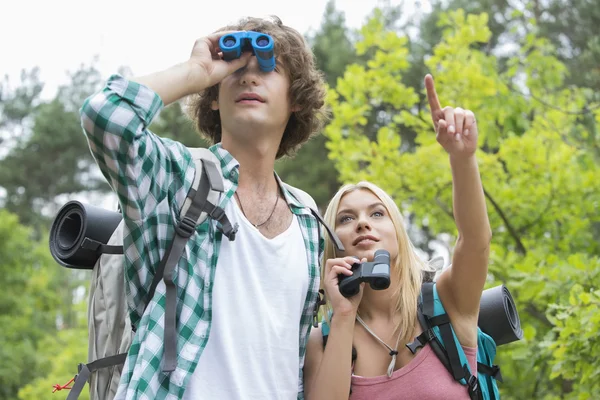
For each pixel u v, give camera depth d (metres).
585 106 7.65
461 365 2.90
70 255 2.92
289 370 2.62
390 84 7.30
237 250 2.60
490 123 7.15
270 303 2.61
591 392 5.08
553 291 5.54
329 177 15.15
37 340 17.03
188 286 2.50
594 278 5.48
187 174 2.56
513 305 3.50
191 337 2.45
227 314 2.53
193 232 2.52
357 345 3.05
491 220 7.40
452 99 7.16
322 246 2.90
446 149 2.71
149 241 2.49
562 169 7.09
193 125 3.28
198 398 2.43
